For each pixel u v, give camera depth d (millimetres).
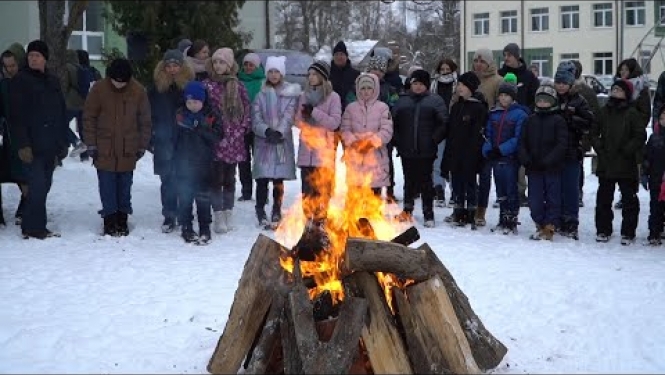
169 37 15898
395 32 51281
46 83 8930
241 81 10703
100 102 9039
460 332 4645
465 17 53156
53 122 8953
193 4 15945
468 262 7988
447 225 10133
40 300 6551
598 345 5492
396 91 11703
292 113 9719
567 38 51219
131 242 8883
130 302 6488
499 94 9648
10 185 11734
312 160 9641
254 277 4766
